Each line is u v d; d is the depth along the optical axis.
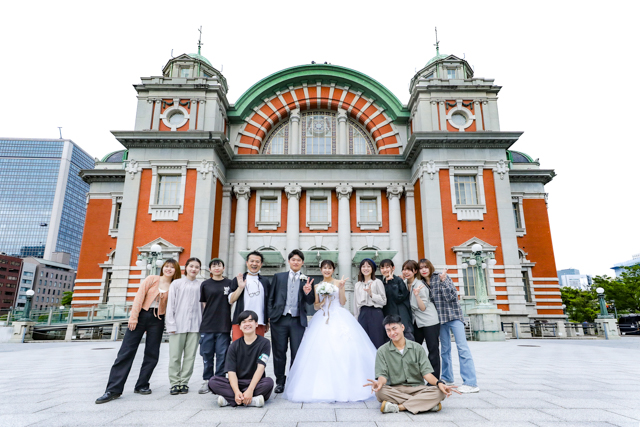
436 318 6.26
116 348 14.98
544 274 27.16
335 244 25.28
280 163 25.78
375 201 26.50
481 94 24.91
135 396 5.89
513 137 23.17
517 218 28.17
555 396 5.66
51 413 4.73
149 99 24.20
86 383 7.02
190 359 6.32
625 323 31.95
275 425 4.20
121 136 22.89
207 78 24.81
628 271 43.88
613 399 5.43
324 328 5.92
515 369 8.64
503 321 21.62
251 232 25.36
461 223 22.84
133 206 22.62
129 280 21.70
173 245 21.94
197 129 23.70
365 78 27.28
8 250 122.25
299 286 6.59
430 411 4.79
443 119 24.41
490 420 4.36
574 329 23.73
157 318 6.24
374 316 6.45
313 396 5.35
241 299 6.59
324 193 26.16
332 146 27.50
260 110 27.41
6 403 5.32
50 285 112.56
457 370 8.82
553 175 28.53
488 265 19.64
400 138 26.89
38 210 125.44
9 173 128.62
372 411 4.84
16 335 19.12
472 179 23.69
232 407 5.07
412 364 5.12
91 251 27.30
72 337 20.16
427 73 27.31
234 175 26.00
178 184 23.30
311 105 27.78
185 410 4.91
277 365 6.39
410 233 25.11
